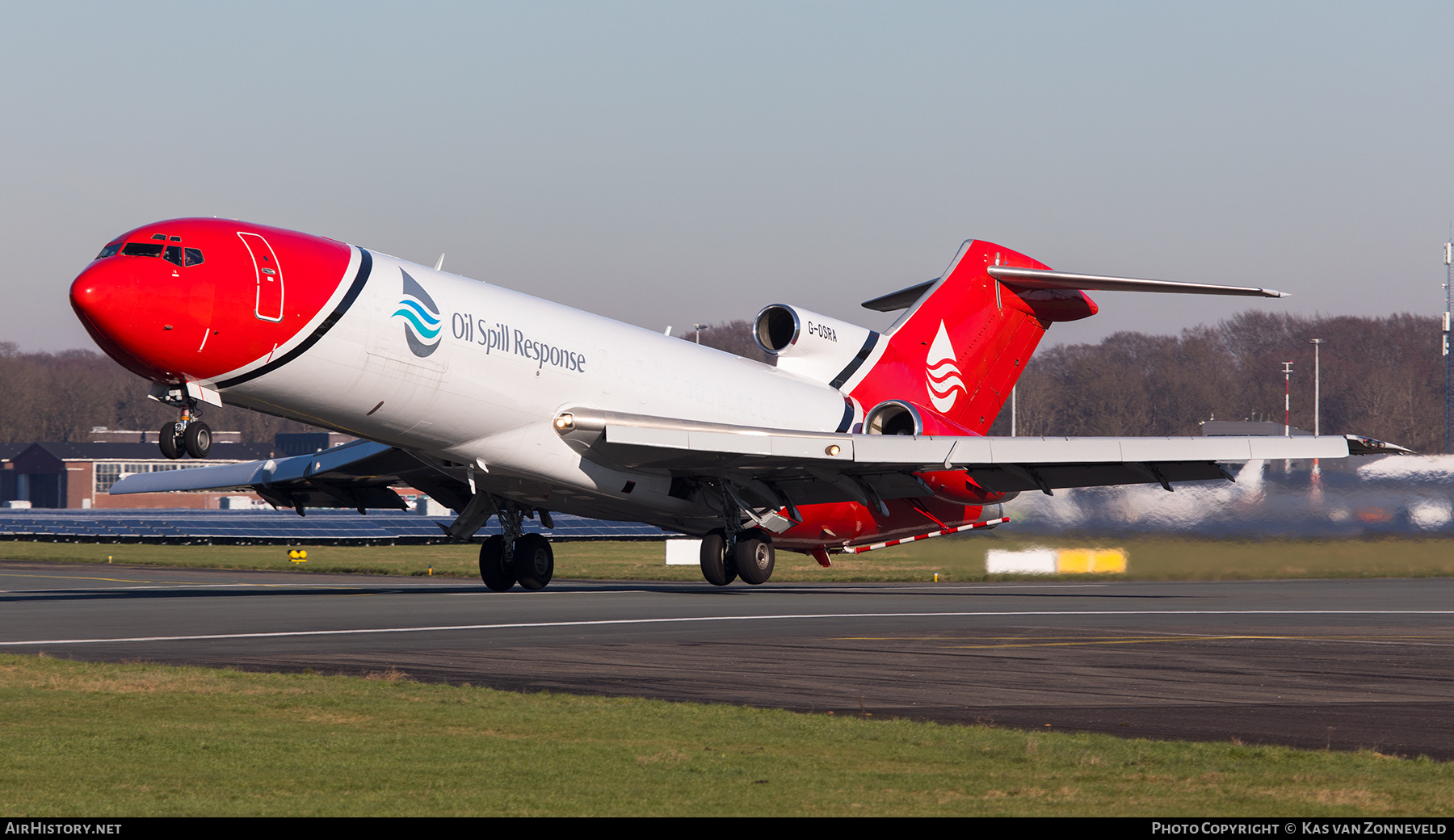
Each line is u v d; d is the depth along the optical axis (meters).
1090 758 21.05
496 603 55.00
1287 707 27.16
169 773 19.67
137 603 54.81
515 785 19.03
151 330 47.62
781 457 61.03
